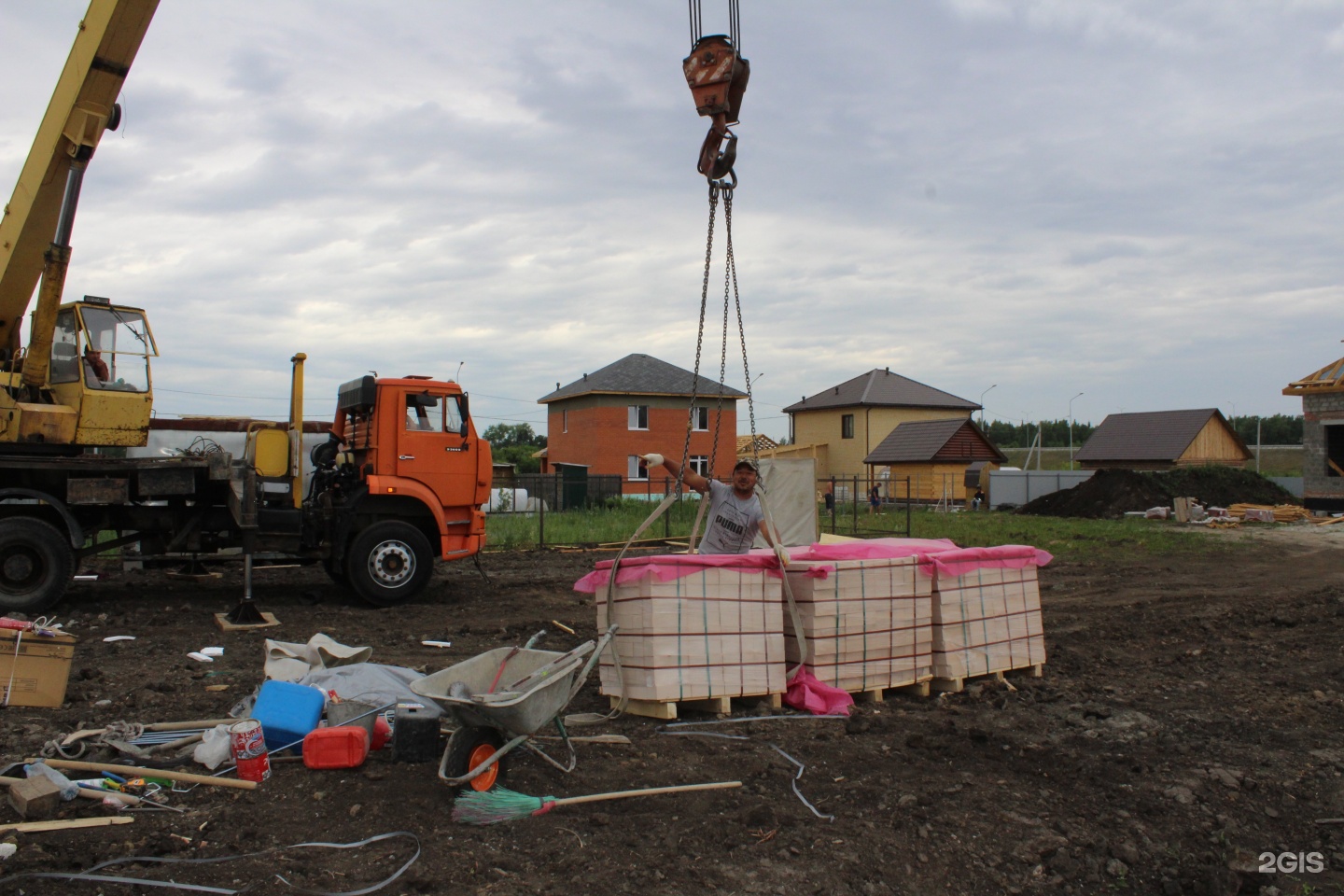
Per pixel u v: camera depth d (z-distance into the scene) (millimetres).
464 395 11969
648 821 4750
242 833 4441
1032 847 4691
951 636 7488
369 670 6488
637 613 6465
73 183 10188
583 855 4344
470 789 4977
